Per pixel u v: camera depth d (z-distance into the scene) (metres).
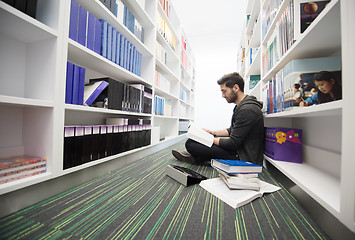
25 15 0.56
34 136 0.69
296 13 0.73
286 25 0.85
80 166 0.78
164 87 2.15
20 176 0.57
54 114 0.66
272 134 1.02
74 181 0.79
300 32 0.72
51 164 0.65
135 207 0.60
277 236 0.46
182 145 2.39
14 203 0.55
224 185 0.80
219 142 1.11
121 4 1.20
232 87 1.26
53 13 0.69
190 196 0.71
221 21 3.68
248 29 2.35
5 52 0.67
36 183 0.60
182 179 0.85
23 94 0.73
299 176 0.68
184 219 0.53
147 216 0.54
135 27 1.41
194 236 0.45
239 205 0.62
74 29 0.79
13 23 0.58
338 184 0.59
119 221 0.51
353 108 0.37
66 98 0.74
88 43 0.88
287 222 0.53
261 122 1.05
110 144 1.02
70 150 0.74
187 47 3.58
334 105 0.43
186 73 3.42
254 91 1.93
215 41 4.15
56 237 0.43
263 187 0.82
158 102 1.87
